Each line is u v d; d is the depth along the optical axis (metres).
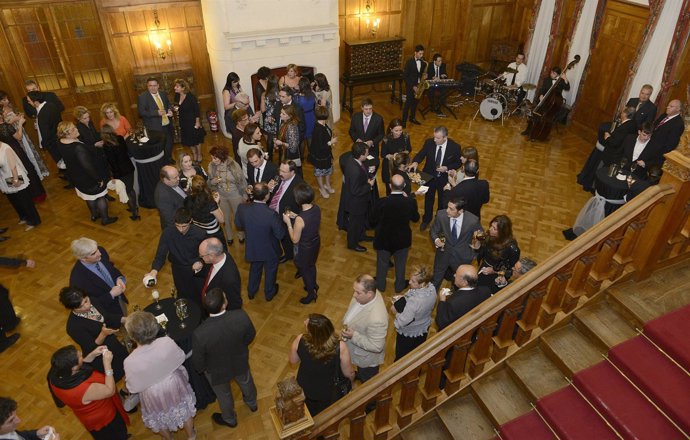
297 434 3.05
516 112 10.52
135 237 6.60
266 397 4.48
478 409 3.69
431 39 11.02
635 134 6.52
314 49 9.16
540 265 3.40
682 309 3.36
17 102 8.52
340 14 10.09
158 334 3.73
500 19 11.30
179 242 4.44
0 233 6.67
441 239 4.97
